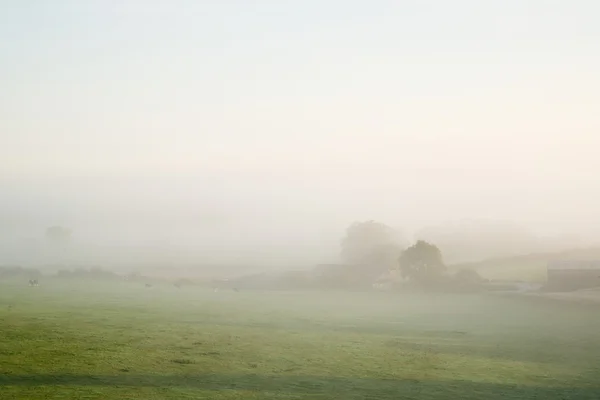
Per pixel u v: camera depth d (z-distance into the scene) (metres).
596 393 38.06
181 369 42.97
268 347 54.09
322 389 38.00
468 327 74.44
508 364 48.03
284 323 75.44
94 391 35.38
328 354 51.19
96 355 46.44
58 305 88.31
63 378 38.41
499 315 89.81
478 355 52.50
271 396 35.66
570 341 61.84
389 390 38.16
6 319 66.62
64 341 52.41
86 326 63.56
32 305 86.25
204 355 48.75
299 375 42.16
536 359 50.62
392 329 71.62
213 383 38.84
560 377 43.06
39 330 58.59
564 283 124.25
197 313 85.00
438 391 38.16
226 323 73.25
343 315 88.19
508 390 38.72
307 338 61.12
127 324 67.44
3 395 33.62
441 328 73.19
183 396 34.97
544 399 36.31
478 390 38.62
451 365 47.38
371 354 51.91
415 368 45.81
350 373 43.38
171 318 76.44
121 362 44.22
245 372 42.66
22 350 46.97
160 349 50.75
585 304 95.12
